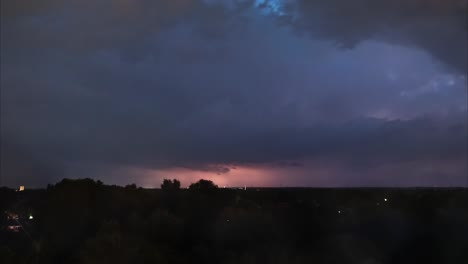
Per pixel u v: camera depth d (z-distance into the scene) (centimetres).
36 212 6412
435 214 7912
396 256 6081
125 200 6956
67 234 5672
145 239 5416
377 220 7356
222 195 8700
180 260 5138
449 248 6288
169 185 8325
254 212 6694
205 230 6116
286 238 6172
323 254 5794
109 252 4691
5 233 5538
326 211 7881
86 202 6406
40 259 4722
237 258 5347
